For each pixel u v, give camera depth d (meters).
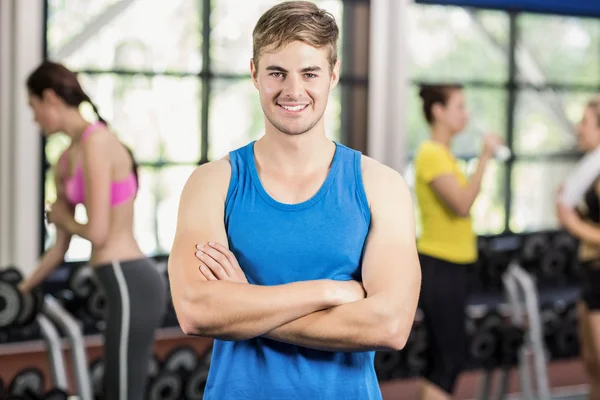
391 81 5.71
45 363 4.38
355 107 5.71
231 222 1.70
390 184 1.73
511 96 6.25
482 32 6.20
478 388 5.36
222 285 1.64
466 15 6.18
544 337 4.88
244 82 5.30
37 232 4.72
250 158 1.72
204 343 4.73
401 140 5.73
